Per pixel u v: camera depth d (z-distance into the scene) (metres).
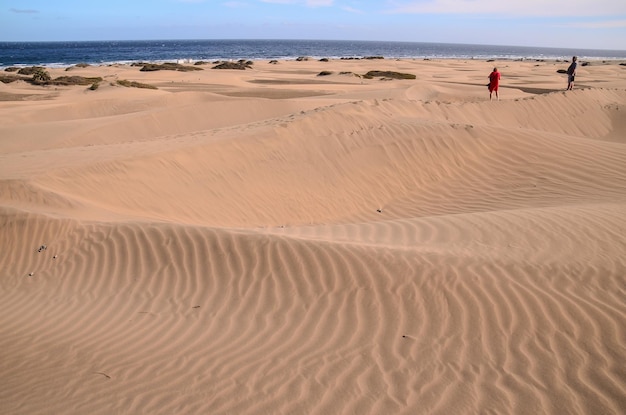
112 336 5.19
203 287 5.97
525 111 19.98
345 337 4.92
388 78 44.97
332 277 5.86
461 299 5.33
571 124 20.12
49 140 17.72
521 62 85.38
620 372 4.29
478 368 4.41
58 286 6.29
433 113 17.78
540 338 4.74
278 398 4.14
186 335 5.12
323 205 11.09
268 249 6.43
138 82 39.25
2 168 9.94
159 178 10.34
